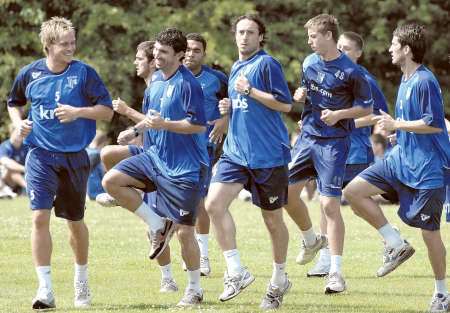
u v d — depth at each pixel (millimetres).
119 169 30094
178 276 36781
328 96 33844
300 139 34938
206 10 87812
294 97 34688
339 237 33312
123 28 88812
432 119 29062
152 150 30281
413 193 30172
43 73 29547
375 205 32406
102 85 29781
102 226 51125
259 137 30078
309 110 34656
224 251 30641
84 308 29906
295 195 35469
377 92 37125
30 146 29516
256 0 91125
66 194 29766
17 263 39156
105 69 85875
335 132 34031
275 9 92188
